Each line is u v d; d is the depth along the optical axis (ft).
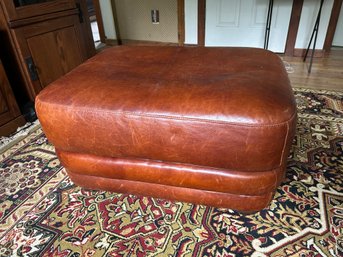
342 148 3.94
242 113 2.19
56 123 2.64
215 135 2.26
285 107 2.25
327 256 2.48
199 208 3.10
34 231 2.90
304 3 7.42
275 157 2.34
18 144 4.44
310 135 4.28
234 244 2.65
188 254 2.58
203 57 3.37
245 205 2.77
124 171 2.85
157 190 2.96
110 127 2.49
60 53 5.49
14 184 3.58
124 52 3.72
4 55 4.77
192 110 2.29
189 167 2.64
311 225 2.80
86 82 2.80
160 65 3.17
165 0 9.31
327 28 7.62
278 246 2.60
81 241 2.77
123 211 3.10
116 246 2.70
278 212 2.97
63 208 3.18
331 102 5.30
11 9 4.38
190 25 9.07
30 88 4.99
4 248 2.73
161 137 2.41
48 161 4.01
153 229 2.87
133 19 10.23
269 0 7.59
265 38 7.93
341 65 7.27
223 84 2.52
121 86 2.66
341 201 3.06
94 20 14.44
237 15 8.26
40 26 4.94
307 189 3.24
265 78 2.63
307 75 6.72
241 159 2.34
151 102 2.41
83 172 3.03
